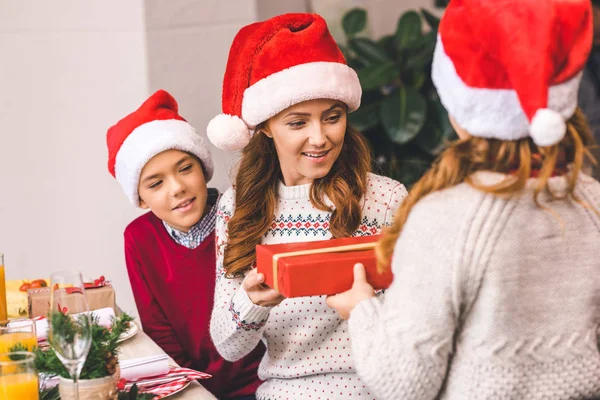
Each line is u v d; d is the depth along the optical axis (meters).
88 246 3.12
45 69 2.97
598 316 1.08
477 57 1.00
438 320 1.02
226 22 3.00
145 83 2.98
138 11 2.93
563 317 1.04
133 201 2.08
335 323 1.57
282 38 1.57
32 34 2.95
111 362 1.31
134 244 2.08
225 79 1.71
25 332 1.56
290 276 1.26
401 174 3.72
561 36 0.98
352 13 3.98
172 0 2.94
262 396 1.67
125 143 2.03
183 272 2.07
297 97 1.54
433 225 1.03
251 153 1.68
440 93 1.09
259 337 1.58
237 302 1.52
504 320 1.02
